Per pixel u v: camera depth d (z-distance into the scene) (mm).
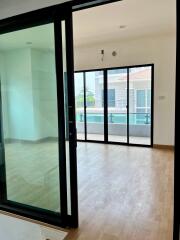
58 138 2465
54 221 2533
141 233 2322
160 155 5223
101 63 6578
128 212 2727
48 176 2656
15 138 2926
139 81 6195
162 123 5812
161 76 5727
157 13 3988
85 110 7102
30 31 2561
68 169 2453
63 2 2230
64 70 2350
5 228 2158
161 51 5680
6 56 2822
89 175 3979
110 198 3092
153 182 3611
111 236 2289
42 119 2633
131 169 4262
